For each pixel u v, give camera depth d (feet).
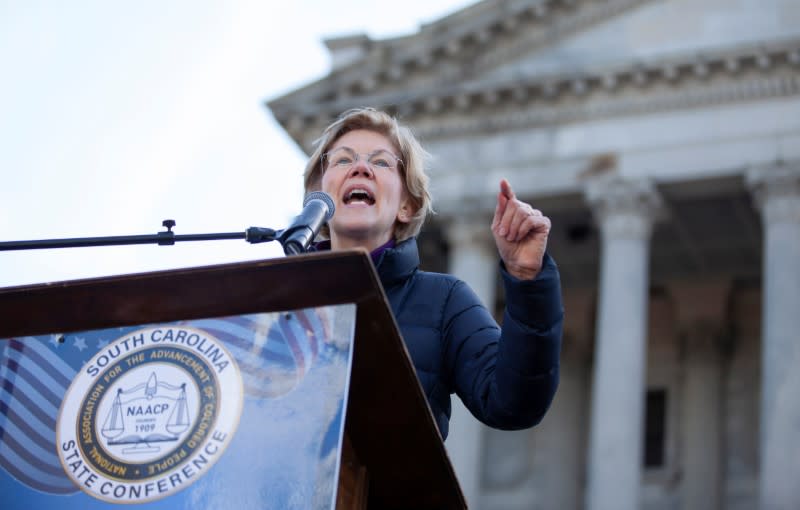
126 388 14.34
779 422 140.05
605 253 155.22
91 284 14.33
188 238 18.71
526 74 160.25
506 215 16.67
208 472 13.84
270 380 14.07
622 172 156.76
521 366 16.67
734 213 164.96
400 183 19.90
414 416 14.98
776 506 136.77
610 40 160.45
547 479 186.60
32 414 14.43
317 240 20.15
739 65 153.79
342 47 168.96
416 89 164.45
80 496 13.99
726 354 184.14
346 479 15.55
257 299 14.20
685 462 180.14
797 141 151.64
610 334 151.02
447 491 16.33
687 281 185.16
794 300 144.87
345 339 13.96
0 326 14.75
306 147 166.20
